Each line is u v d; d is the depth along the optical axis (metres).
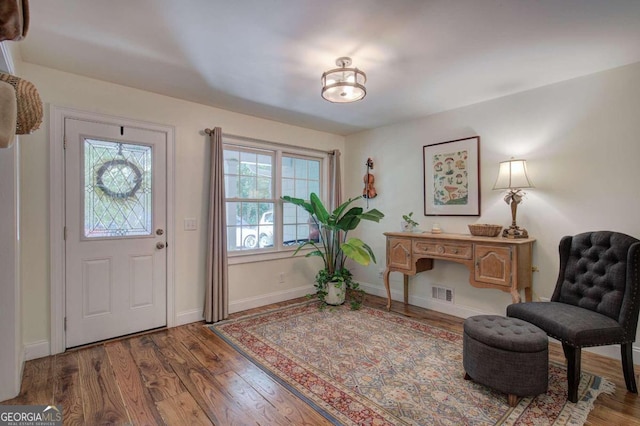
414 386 2.10
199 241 3.35
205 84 2.84
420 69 2.52
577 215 2.71
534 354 1.86
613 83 2.52
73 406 1.88
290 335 2.93
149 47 2.18
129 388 2.07
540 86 2.89
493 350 1.93
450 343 2.76
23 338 2.42
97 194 2.76
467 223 3.43
